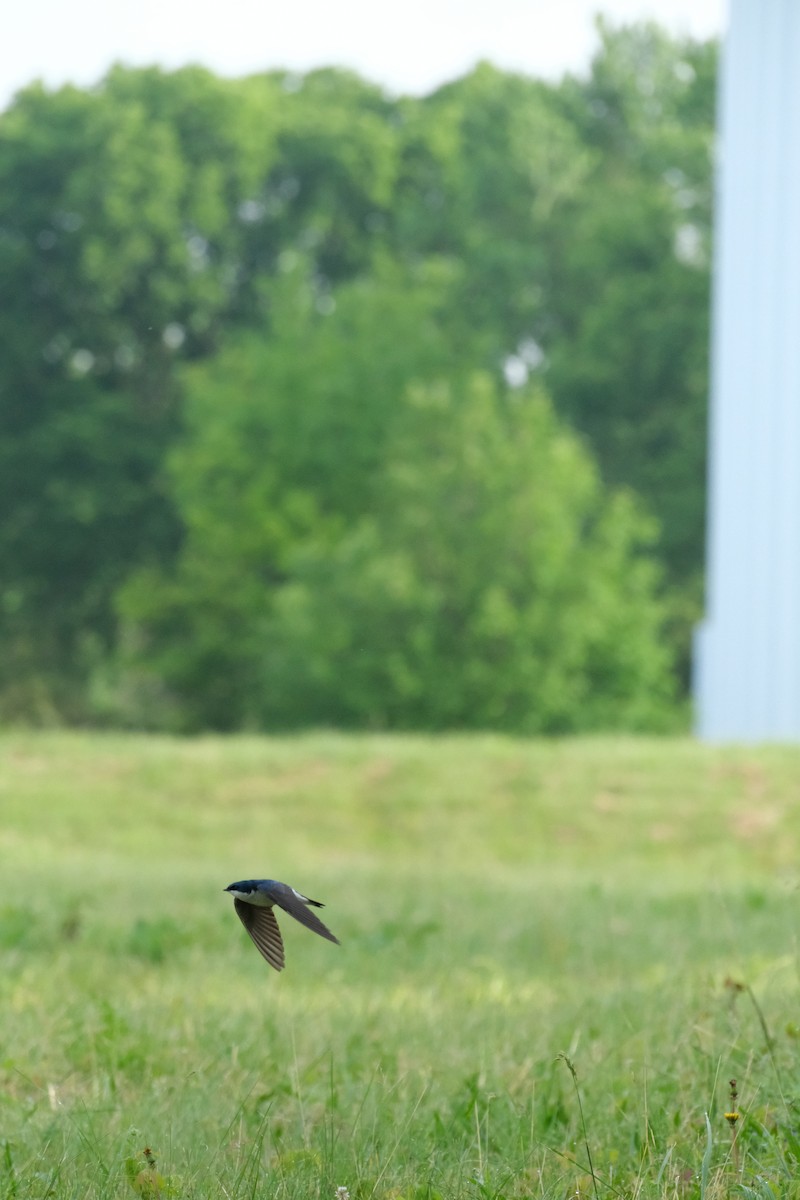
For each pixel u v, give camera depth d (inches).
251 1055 673.6
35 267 4613.7
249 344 4306.1
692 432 4505.4
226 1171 482.6
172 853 2044.8
